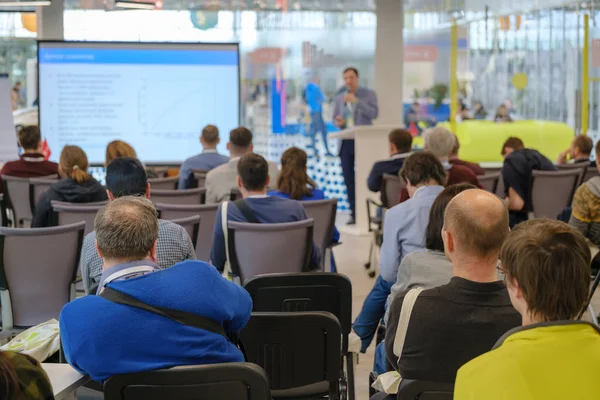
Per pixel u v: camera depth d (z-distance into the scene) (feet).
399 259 11.80
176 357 6.70
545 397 4.77
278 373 8.66
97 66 29.48
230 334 7.98
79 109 29.58
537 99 40.04
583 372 4.79
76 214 15.05
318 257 13.92
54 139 29.55
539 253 5.00
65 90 29.43
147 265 7.09
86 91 29.53
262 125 38.29
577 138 22.85
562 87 38.93
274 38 37.96
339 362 8.68
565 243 5.04
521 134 39.55
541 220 5.33
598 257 14.69
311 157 37.81
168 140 30.14
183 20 37.17
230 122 30.32
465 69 40.52
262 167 13.51
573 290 4.98
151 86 29.81
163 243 10.05
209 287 6.91
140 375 6.40
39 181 20.39
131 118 29.84
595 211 14.55
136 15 36.65
